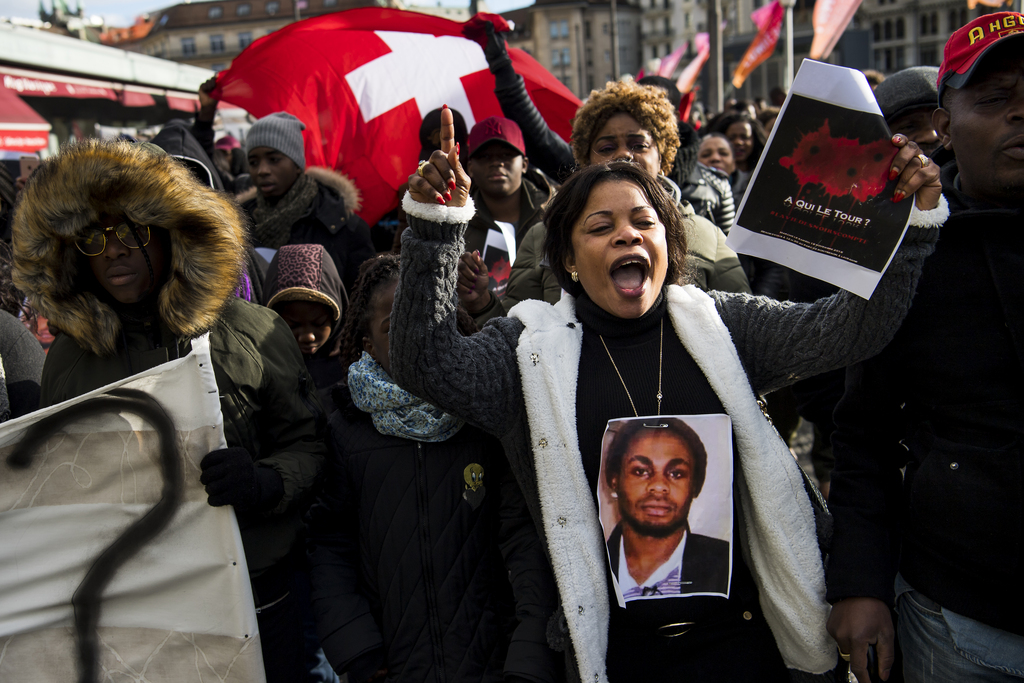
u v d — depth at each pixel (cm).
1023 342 140
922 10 5500
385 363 179
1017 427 140
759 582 149
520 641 158
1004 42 137
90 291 172
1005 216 141
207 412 162
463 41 432
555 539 145
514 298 249
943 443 147
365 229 352
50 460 161
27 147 755
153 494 163
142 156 167
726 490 142
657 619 146
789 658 152
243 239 183
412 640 169
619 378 148
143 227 168
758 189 136
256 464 176
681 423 142
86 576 163
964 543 143
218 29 6900
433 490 172
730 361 144
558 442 145
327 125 421
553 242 161
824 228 133
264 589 181
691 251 239
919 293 148
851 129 129
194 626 164
